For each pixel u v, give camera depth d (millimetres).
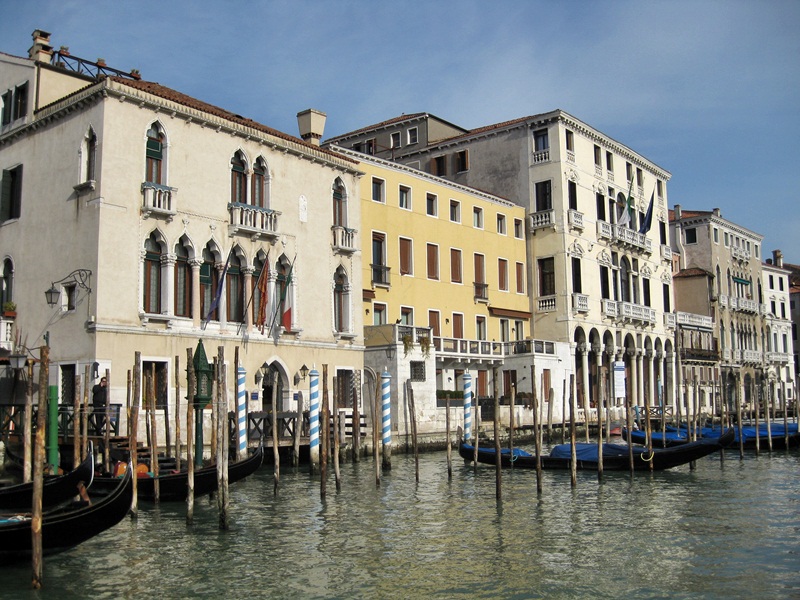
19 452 20609
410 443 30281
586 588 12289
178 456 19109
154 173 24641
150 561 13609
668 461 24156
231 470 17891
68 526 12828
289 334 28078
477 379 38750
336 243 30031
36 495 11797
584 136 45531
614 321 46844
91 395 21938
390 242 35281
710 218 61312
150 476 18047
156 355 23938
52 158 24812
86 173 23781
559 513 18000
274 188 28031
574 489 21234
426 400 32188
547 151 43500
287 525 16438
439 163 47031
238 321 26609
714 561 13812
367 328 32156
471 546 14789
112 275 23141
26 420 16469
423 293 36781
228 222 26359
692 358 54375
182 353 24609
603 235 45969
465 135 45750
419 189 37156
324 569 13227
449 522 16906
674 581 12648
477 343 37844
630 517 17562
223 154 26438
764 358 66875
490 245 41219
